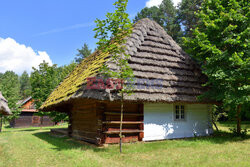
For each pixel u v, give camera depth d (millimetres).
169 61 11469
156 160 5824
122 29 7609
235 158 5863
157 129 10125
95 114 9133
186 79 11086
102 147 8109
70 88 11156
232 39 9453
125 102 8570
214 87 10547
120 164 5520
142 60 10305
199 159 5805
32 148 8477
